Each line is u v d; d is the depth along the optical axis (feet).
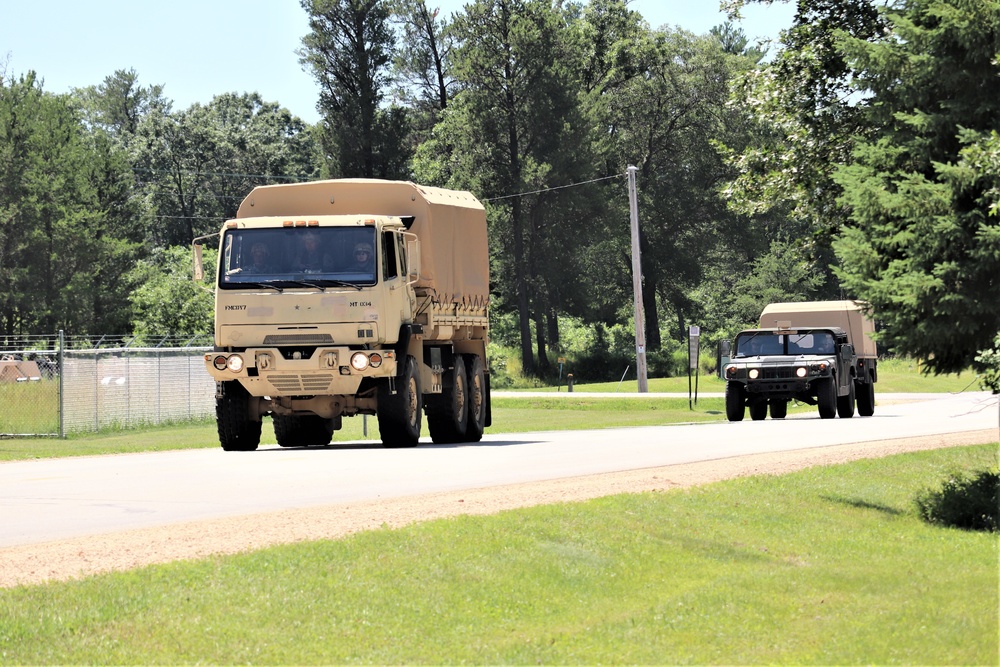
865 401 310.86
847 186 125.70
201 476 145.18
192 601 73.10
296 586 77.36
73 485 137.69
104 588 75.36
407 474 144.05
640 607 81.66
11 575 80.74
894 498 139.03
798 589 87.71
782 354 288.10
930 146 123.54
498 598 80.18
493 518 102.01
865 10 179.73
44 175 640.58
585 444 197.47
